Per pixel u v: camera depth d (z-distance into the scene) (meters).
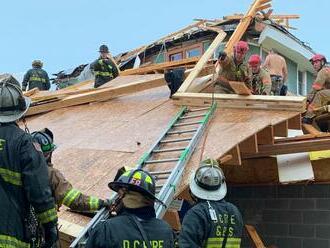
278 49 15.84
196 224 4.09
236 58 7.72
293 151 6.71
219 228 4.15
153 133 6.69
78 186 5.62
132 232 3.17
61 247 4.73
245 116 6.72
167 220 5.09
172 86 8.16
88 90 9.48
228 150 5.70
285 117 6.53
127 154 6.22
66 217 4.96
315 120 8.43
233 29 13.77
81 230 4.56
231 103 7.08
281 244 7.98
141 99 8.61
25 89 12.79
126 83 9.69
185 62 10.99
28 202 3.21
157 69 11.27
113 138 6.86
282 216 8.05
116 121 7.57
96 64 10.76
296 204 7.96
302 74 17.42
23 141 3.21
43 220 3.20
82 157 6.40
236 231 4.26
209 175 4.28
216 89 7.86
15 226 3.13
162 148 6.11
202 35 14.63
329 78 8.60
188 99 7.48
